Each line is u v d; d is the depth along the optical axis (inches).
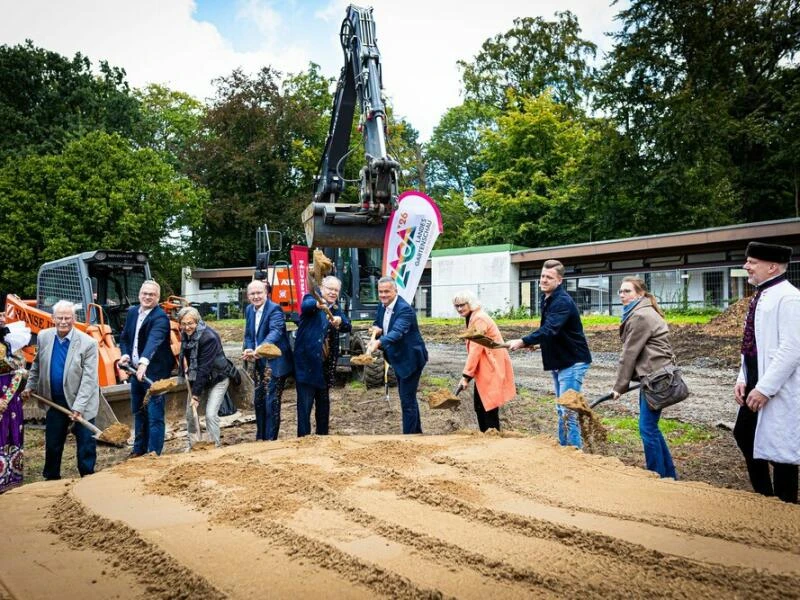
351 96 414.6
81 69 1299.2
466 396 388.5
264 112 1425.9
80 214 1003.3
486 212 1417.3
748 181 1127.6
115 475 125.7
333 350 230.8
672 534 84.0
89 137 1066.1
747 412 157.2
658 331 182.2
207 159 1434.5
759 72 1138.7
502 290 1051.9
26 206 983.0
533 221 1330.0
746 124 1060.5
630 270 946.7
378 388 435.8
